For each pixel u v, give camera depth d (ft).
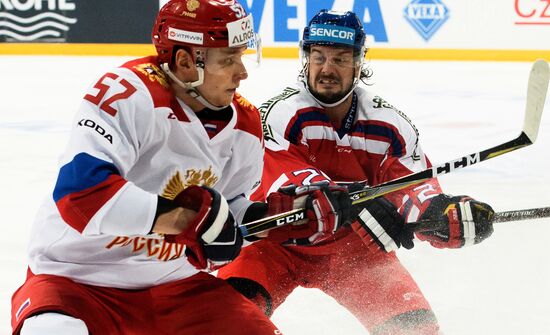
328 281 35.73
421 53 109.81
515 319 37.65
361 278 35.22
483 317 37.78
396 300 34.45
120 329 27.12
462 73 103.40
